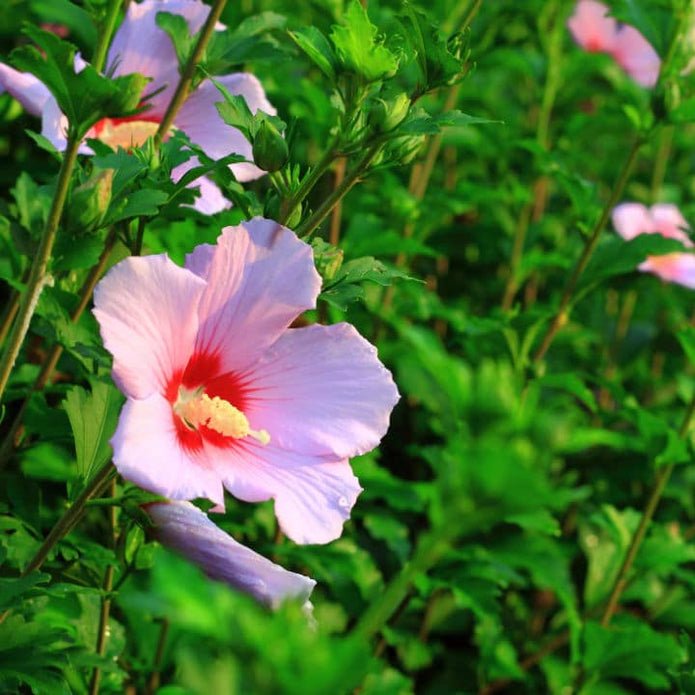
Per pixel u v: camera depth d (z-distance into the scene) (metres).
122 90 0.92
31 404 1.06
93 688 1.06
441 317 1.42
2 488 1.07
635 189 1.87
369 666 0.81
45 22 1.38
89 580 1.04
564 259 1.45
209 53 1.10
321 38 0.96
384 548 1.29
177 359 0.96
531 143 1.25
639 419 1.23
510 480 0.78
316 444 0.97
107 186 0.94
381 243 1.24
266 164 0.97
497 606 1.21
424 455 1.26
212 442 0.96
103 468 0.96
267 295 0.97
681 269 1.49
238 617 0.80
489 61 1.59
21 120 1.25
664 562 1.25
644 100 1.69
